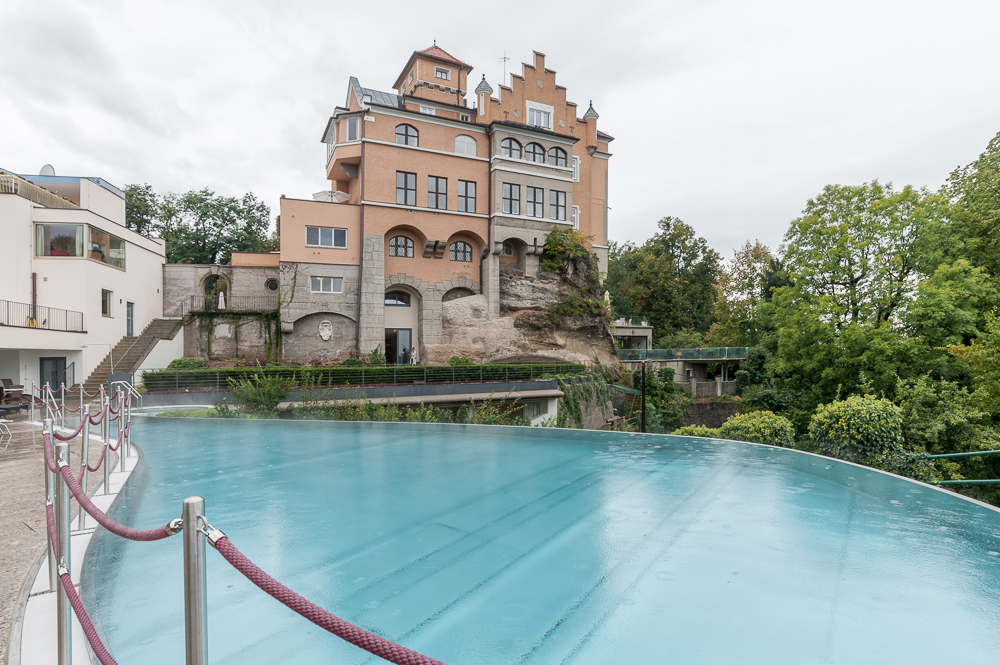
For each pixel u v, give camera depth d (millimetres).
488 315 33219
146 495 5344
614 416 34125
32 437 11414
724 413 39906
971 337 19766
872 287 22047
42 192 27016
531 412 27562
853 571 3320
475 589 3076
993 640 2482
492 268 33531
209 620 2744
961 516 4508
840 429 10391
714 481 5883
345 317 30078
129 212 42844
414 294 33031
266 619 2750
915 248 21812
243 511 4688
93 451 8586
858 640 2486
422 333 32156
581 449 8141
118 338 27797
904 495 5254
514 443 8820
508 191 34312
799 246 25156
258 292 33031
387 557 3574
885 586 3098
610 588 3084
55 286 24797
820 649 2412
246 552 3686
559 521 4387
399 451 7949
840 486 5629
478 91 34750
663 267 56594
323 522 4363
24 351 23109
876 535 4016
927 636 2527
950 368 19469
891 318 22062
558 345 34875
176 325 28438
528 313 34219
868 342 21016
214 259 46281
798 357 23969
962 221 22297
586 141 39062
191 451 8047
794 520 4406
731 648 2422
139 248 30062
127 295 28766
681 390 41906
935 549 3715
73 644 2592
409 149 31516
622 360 46938
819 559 3529
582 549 3721
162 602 2969
